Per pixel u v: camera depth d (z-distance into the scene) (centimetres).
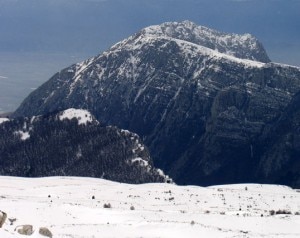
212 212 12656
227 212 12681
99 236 9081
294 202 15488
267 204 15025
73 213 11288
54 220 10650
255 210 13738
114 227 9788
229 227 10700
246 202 15125
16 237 6681
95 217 11088
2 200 12544
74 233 9262
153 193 15625
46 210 11294
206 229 9750
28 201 12625
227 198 15500
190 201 14800
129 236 9225
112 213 11419
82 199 14412
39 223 10194
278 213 13150
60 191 15575
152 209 13000
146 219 10881
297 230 10631
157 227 9775
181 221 10719
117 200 14500
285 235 9525
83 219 10944
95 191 15650
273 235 9462
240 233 9619
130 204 13775
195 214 11831
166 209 13225
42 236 7294
